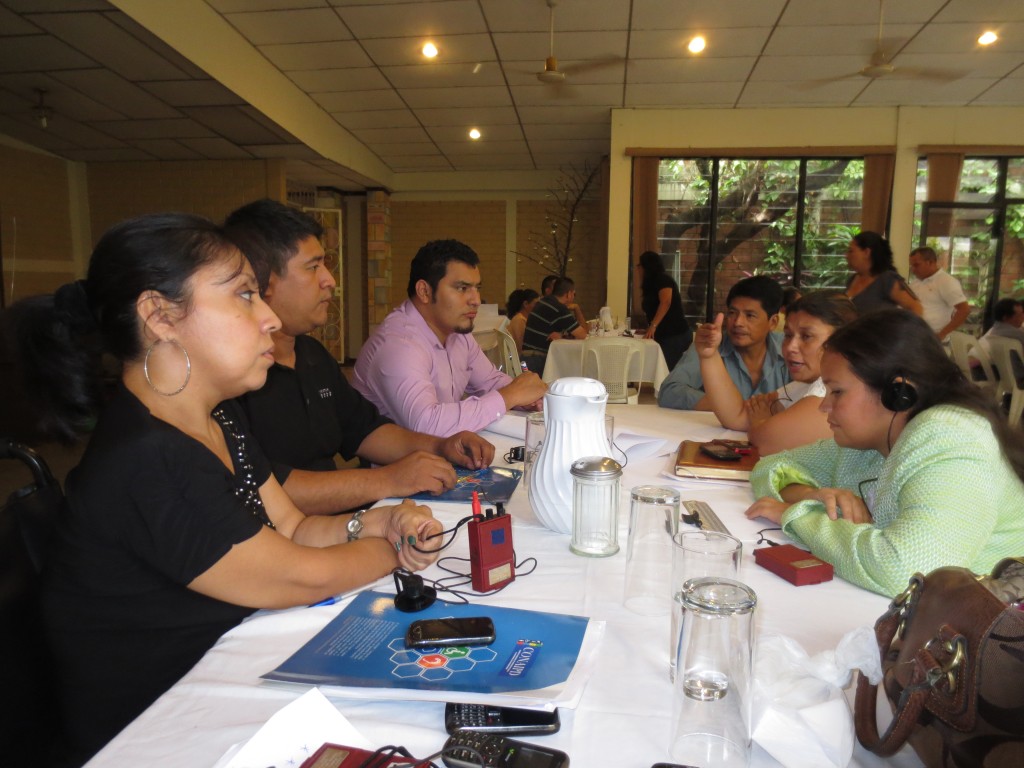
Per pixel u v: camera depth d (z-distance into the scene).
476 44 5.07
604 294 8.23
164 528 0.83
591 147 8.17
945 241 6.63
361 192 9.72
